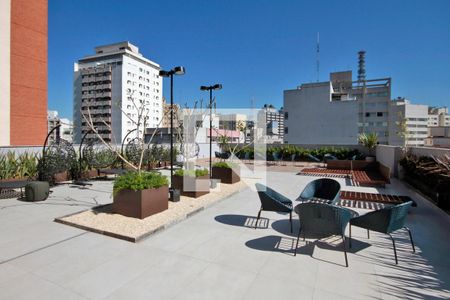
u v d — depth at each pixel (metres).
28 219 4.64
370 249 3.61
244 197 6.72
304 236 4.05
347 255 3.41
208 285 2.67
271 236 4.04
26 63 13.19
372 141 15.88
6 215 4.88
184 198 6.25
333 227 3.27
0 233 3.97
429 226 4.55
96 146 10.00
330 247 3.66
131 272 2.89
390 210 3.23
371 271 3.00
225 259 3.25
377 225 3.36
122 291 2.54
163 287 2.62
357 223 3.56
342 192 6.89
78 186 7.91
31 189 5.93
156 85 69.31
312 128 40.12
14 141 12.78
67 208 5.41
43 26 13.91
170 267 3.02
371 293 2.57
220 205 5.89
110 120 56.91
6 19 12.33
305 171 12.12
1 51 12.19
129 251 3.42
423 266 3.13
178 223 4.60
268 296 2.49
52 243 3.62
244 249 3.55
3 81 12.31
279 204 4.29
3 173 7.16
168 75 6.40
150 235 3.95
